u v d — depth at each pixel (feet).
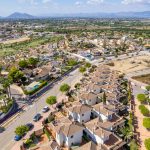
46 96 377.71
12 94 392.27
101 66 534.78
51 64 593.42
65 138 226.79
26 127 247.50
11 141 242.58
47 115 302.45
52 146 212.02
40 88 408.67
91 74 476.54
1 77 488.85
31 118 295.69
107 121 257.14
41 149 211.20
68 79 477.36
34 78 463.83
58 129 229.66
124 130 252.21
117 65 628.69
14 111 320.91
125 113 306.14
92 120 263.49
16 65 570.05
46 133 248.73
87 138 240.32
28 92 376.48
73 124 235.81
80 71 510.58
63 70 542.16
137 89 414.00
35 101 357.41
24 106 338.54
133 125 274.36
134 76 509.76
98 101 333.21
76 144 230.89
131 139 237.25
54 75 499.92
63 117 273.95
